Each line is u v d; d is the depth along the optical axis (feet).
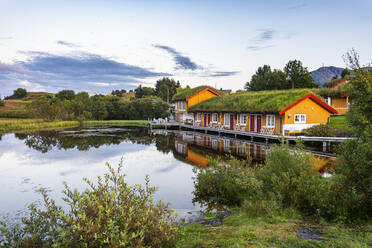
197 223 25.18
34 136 110.42
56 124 165.78
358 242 16.24
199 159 61.52
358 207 21.63
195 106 141.69
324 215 22.74
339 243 16.38
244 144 83.41
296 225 20.97
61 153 71.05
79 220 14.17
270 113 87.51
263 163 52.11
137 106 238.68
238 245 17.20
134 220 15.47
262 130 93.30
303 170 28.53
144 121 211.41
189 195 36.14
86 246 13.21
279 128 85.66
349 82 22.76
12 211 31.42
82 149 77.82
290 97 87.04
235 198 32.17
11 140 97.35
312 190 24.80
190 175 47.42
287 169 29.37
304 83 198.29
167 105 249.96
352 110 22.40
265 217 23.93
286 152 31.07
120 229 14.70
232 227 22.56
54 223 15.02
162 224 16.25
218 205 31.83
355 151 22.34
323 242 16.79
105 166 55.72
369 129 20.74
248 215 25.29
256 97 104.73
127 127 163.73
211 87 149.59
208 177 35.32
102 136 112.68
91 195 15.74
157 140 99.60
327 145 67.92
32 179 46.16
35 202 34.60
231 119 113.09
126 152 72.84
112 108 238.48
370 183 21.49
